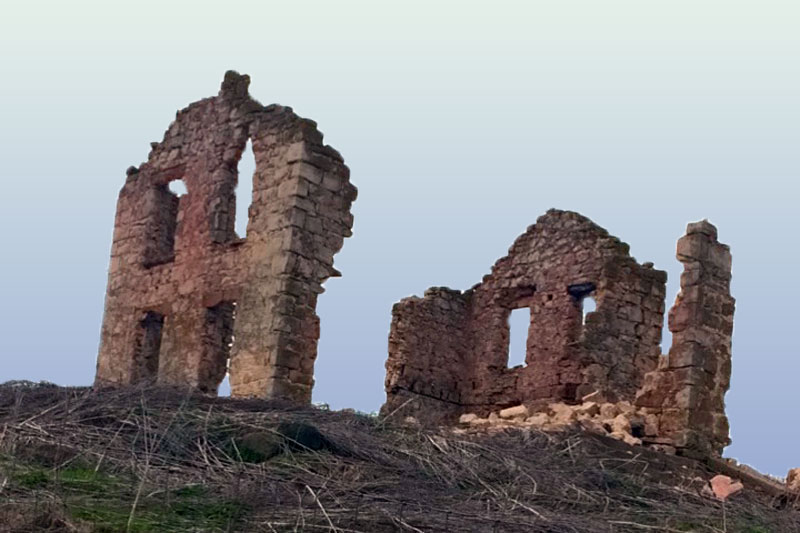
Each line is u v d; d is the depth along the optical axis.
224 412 12.19
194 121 19.94
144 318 19.94
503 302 21.81
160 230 20.52
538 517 9.88
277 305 17.00
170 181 20.31
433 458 11.83
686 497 12.43
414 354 21.19
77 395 12.05
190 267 19.03
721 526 10.92
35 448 10.04
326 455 11.22
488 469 11.83
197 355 18.33
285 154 17.78
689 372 15.55
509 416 17.14
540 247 21.27
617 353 19.66
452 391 21.81
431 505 9.92
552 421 16.03
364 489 10.32
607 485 12.12
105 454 10.12
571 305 20.36
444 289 21.98
